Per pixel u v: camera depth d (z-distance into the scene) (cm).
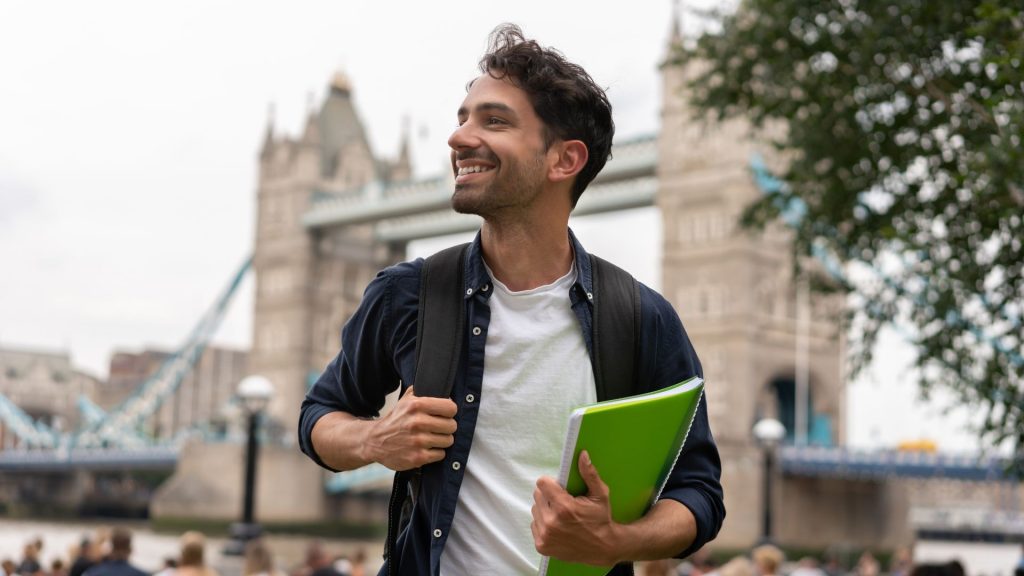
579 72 261
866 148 1334
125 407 11025
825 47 1343
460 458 251
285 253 10669
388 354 269
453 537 252
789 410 8500
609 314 260
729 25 1484
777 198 1577
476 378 254
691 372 269
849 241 1409
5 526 9606
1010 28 1075
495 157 253
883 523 7531
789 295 8044
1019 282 1192
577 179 264
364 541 8750
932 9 1207
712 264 7856
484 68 262
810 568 1338
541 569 239
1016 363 1181
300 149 10731
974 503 13762
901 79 1294
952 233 1280
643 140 8431
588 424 219
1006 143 979
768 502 2742
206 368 14850
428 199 9431
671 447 237
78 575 1309
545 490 226
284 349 10519
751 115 1547
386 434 248
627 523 239
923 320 1268
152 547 6744
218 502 8619
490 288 260
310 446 270
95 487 11644
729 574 1142
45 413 15750
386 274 271
